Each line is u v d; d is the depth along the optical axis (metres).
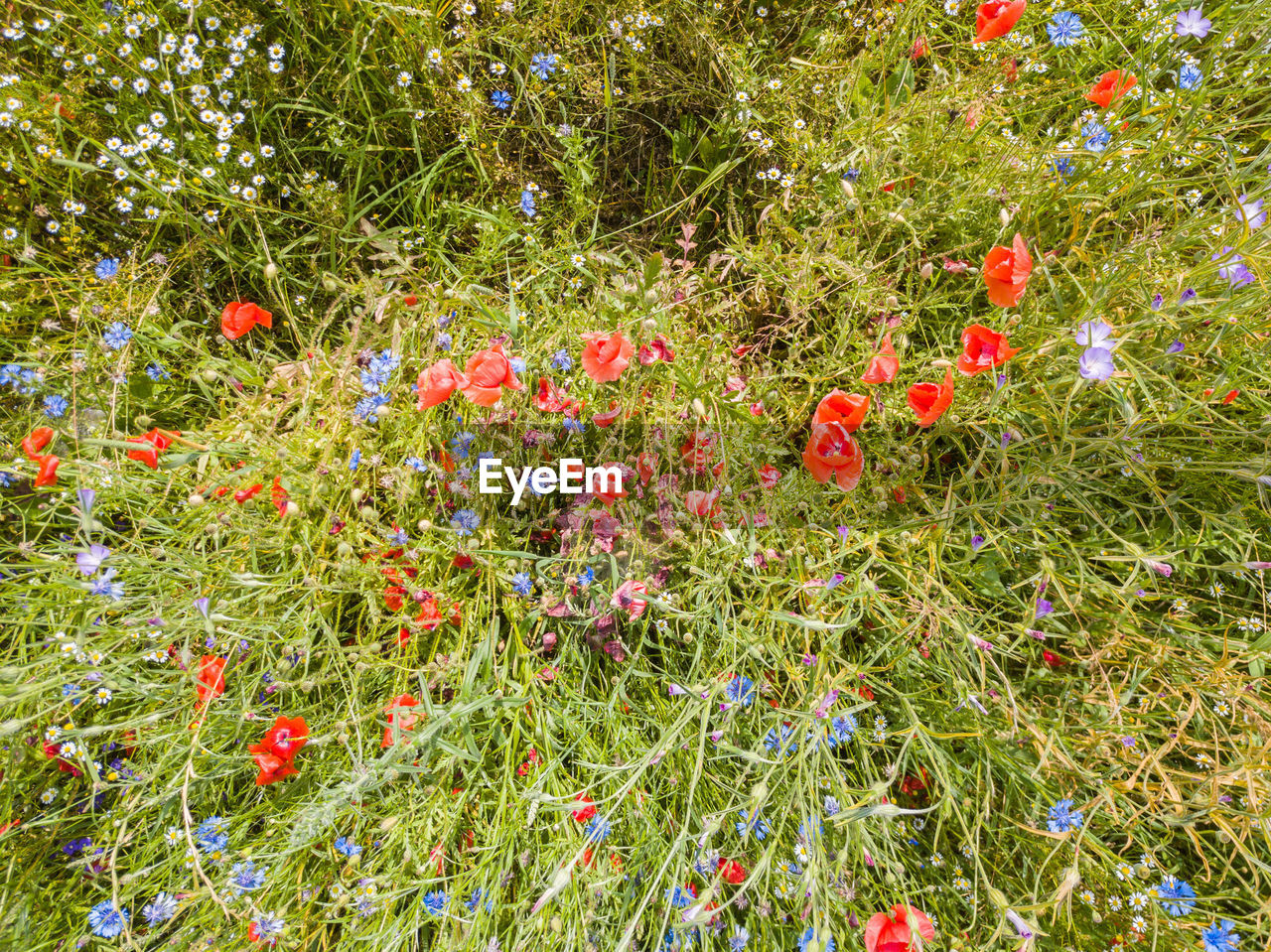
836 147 1.44
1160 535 1.32
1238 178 1.25
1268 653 1.21
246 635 1.23
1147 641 1.23
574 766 1.30
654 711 1.32
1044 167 1.36
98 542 1.31
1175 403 1.29
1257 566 1.23
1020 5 1.27
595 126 1.56
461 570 1.33
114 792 1.27
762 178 1.49
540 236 1.51
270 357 1.43
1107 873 1.19
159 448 1.23
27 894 1.22
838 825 1.18
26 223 1.38
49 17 1.34
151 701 1.26
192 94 1.39
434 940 1.26
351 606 1.35
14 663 1.19
